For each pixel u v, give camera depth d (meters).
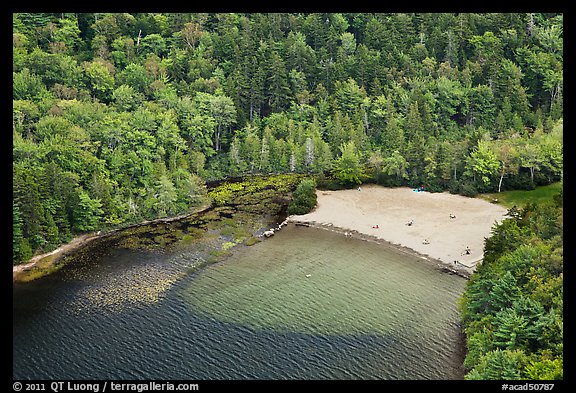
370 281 101.75
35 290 98.38
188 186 143.75
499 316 72.25
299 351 79.31
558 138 156.75
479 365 67.69
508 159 149.38
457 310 90.44
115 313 90.31
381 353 78.69
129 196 135.12
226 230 128.12
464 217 132.50
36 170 120.75
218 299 94.81
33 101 152.62
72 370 75.19
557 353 64.38
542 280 74.19
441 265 108.50
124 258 112.56
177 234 125.56
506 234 91.81
